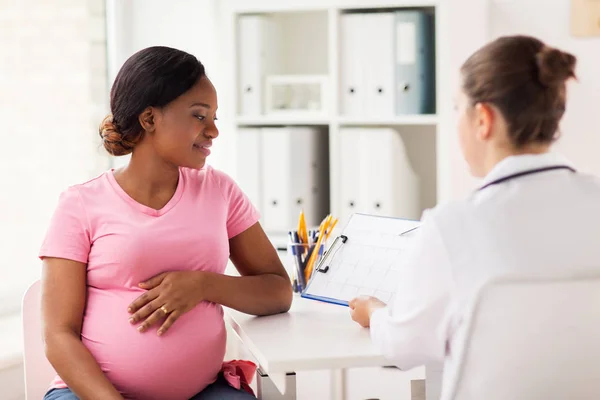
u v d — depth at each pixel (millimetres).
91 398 1396
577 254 1086
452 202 1148
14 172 2600
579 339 1093
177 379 1485
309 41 3361
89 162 2980
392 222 1690
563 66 1120
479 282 1077
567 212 1106
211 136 1521
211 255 1549
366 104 3043
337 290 1640
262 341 1390
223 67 3119
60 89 2822
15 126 2605
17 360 2145
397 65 3002
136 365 1457
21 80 2633
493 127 1151
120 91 1510
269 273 1673
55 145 2793
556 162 1145
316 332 1454
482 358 1096
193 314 1506
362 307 1463
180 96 1483
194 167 1520
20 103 2629
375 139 3008
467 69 1175
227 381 1585
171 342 1471
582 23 3141
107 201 1503
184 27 3203
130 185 1523
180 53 1521
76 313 1479
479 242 1095
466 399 1113
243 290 1556
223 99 3143
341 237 1719
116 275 1479
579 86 3195
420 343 1164
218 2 3152
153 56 1501
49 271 1481
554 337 1087
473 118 1170
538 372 1096
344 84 3059
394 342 1200
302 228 1896
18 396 2189
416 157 3309
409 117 2992
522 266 1073
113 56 3129
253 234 1674
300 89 3219
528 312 1078
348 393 2232
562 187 1122
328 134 3285
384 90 3020
